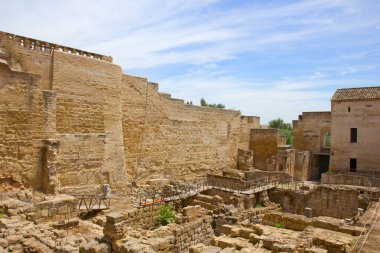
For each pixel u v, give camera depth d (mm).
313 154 46531
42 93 24031
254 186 33344
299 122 48156
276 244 15836
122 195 28703
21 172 22797
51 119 24578
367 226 18812
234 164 48656
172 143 38031
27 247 14820
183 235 19188
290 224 22031
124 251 14227
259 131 51875
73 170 25891
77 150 26219
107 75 29141
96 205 23297
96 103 28078
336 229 19344
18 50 23672
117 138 29797
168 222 23906
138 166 33531
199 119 42188
